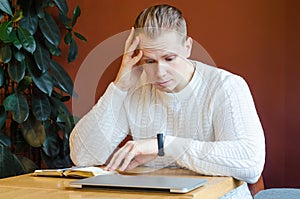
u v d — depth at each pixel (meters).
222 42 2.38
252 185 1.44
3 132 2.33
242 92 1.35
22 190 1.04
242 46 2.34
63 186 1.09
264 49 2.29
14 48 2.28
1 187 1.09
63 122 2.43
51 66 2.47
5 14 2.40
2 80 2.32
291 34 2.24
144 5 2.56
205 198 0.96
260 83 2.30
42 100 2.41
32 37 2.28
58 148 2.43
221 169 1.20
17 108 2.29
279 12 2.26
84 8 2.72
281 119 2.27
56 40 2.45
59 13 2.70
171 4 2.49
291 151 2.26
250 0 2.31
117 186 1.00
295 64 2.24
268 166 2.30
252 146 1.24
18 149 2.50
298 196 1.39
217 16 2.38
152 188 0.97
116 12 2.64
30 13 2.40
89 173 1.20
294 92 2.24
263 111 2.30
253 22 2.31
